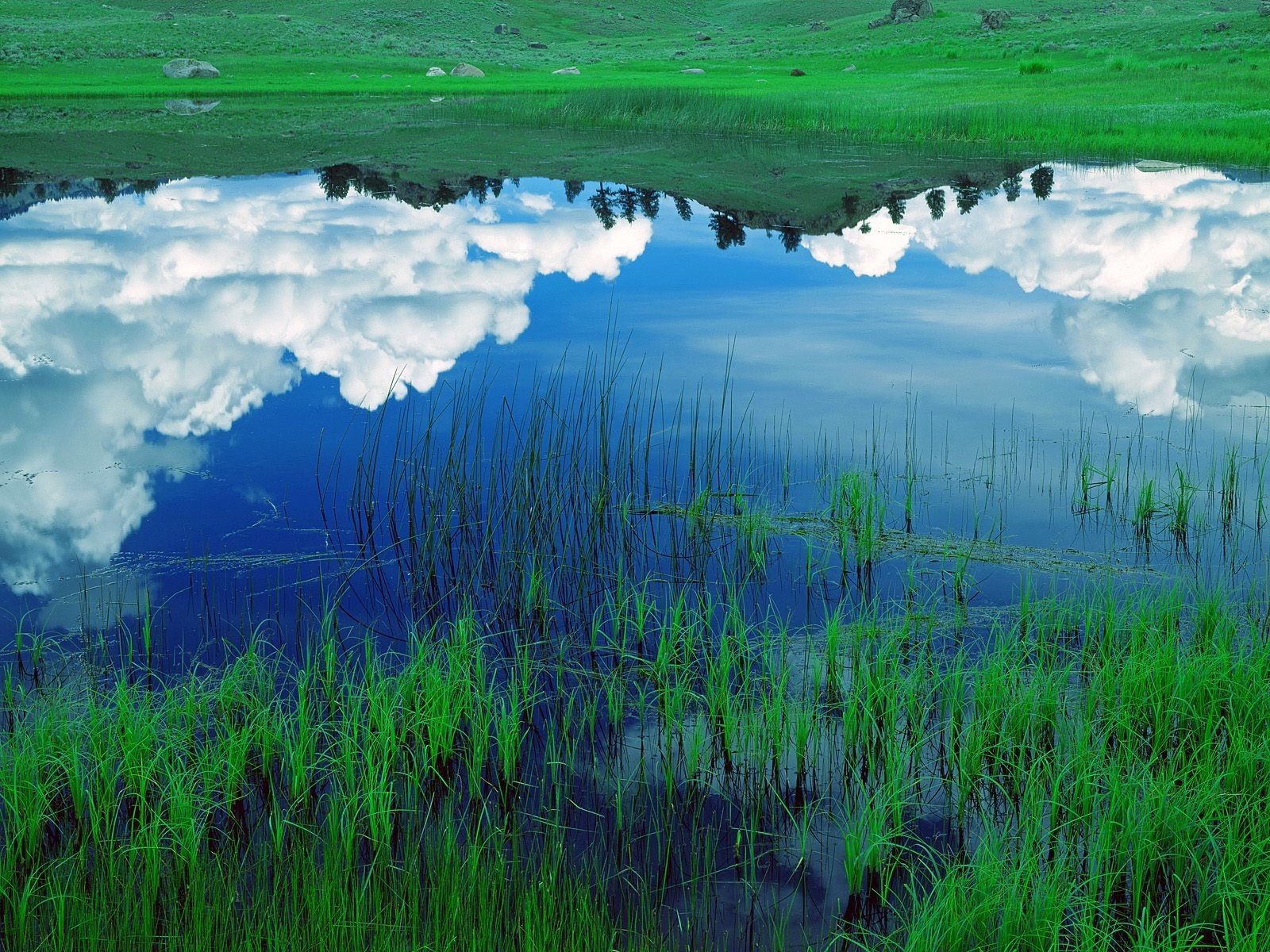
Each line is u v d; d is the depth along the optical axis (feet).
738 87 151.23
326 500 31.09
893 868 17.29
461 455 32.76
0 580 26.66
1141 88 118.83
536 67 232.94
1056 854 17.37
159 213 70.13
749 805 18.99
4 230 64.28
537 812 18.83
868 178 81.30
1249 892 15.67
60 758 18.39
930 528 28.99
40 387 39.91
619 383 39.09
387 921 16.03
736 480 31.91
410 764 19.75
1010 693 20.44
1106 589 25.34
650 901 16.92
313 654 23.52
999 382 39.52
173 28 253.24
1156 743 19.35
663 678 22.12
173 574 27.20
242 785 18.74
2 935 15.87
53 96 151.84
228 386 40.22
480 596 26.25
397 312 48.78
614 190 78.74
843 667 22.59
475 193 78.18
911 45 227.61
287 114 131.44
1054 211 67.62
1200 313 47.37
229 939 15.89
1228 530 28.43
